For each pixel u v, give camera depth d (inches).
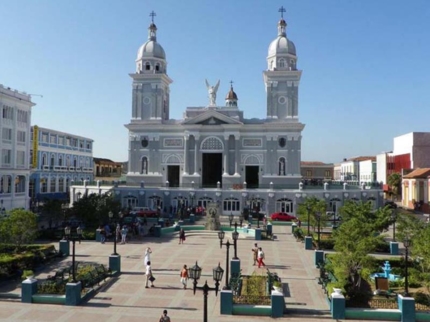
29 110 2721.5
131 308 916.6
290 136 2928.2
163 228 2012.8
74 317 855.7
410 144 3779.5
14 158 2539.4
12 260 1177.4
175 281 1133.7
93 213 1872.5
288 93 2965.1
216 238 1903.3
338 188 2731.3
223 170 2950.3
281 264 1364.4
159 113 3080.7
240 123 2920.8
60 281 1015.0
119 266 1223.5
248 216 2417.6
